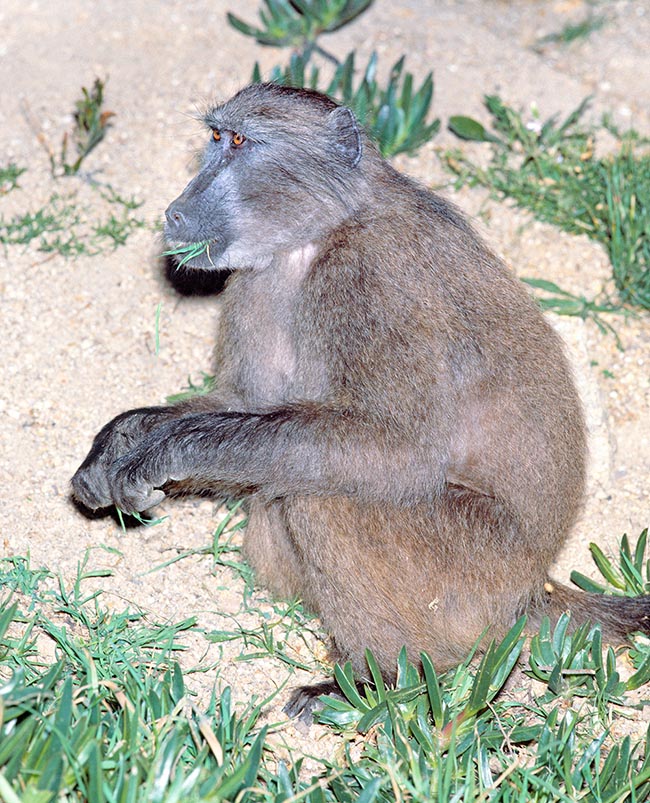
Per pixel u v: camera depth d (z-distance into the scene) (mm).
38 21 11359
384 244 6336
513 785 5750
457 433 6449
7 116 10289
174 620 6957
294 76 10383
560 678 6598
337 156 6656
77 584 6820
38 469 7703
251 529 7102
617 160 10164
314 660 6938
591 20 12875
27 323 8602
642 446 8531
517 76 11609
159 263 9086
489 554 6477
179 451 6293
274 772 6074
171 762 5250
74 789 5230
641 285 9453
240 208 6688
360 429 6074
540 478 6469
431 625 6551
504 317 6457
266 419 6203
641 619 7090
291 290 6809
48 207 9461
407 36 11938
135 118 10391
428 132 10406
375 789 5359
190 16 11680
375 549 6387
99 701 5668
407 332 6141
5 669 6289
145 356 8570
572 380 6785
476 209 10039
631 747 6418
